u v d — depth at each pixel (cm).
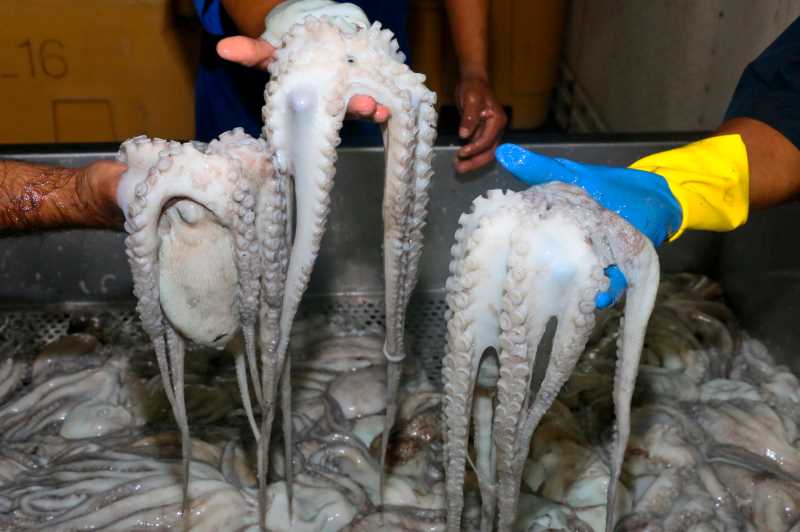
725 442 207
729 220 152
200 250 123
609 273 120
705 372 230
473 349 125
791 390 221
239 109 251
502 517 135
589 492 192
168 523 179
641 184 140
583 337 119
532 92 426
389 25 237
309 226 130
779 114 160
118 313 240
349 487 190
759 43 252
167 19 357
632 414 209
